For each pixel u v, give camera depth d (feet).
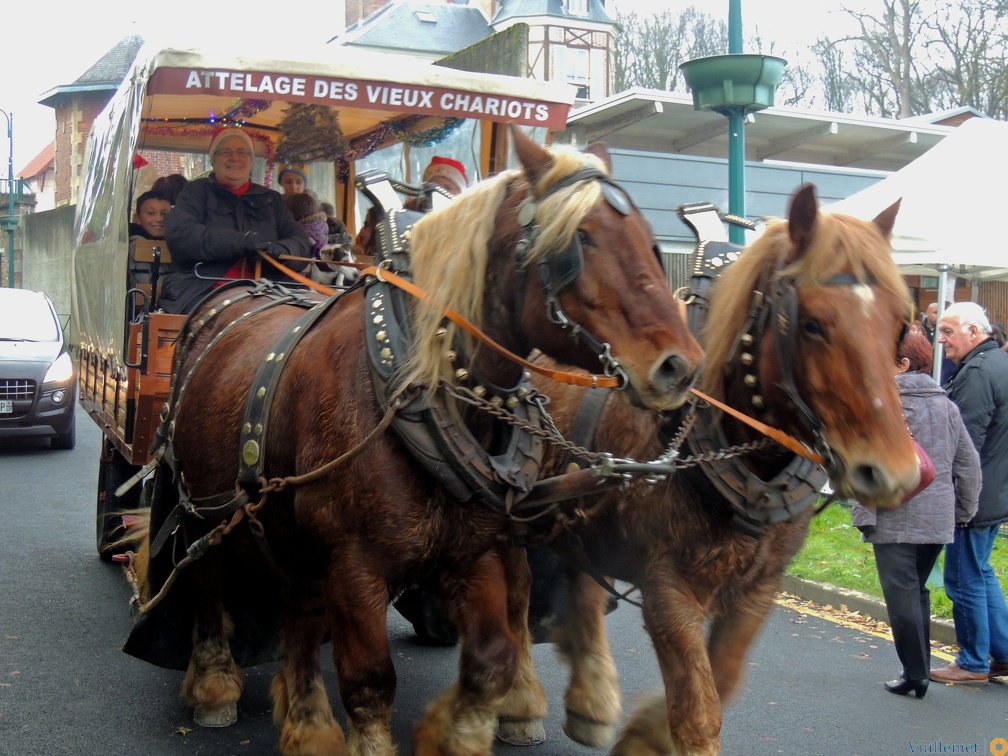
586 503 10.86
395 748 10.43
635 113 52.70
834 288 8.72
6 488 31.35
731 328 9.80
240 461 11.37
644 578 10.25
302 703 12.08
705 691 9.59
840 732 14.35
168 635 13.88
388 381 9.81
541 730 13.53
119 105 18.78
